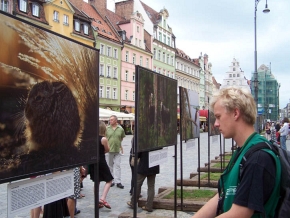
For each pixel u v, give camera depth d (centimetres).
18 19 267
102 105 4597
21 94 270
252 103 208
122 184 962
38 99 288
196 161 1530
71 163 331
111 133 912
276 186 182
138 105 465
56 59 311
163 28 6619
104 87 4678
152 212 650
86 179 1032
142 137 480
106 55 4738
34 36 284
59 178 321
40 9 3606
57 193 318
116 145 910
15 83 264
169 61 6856
